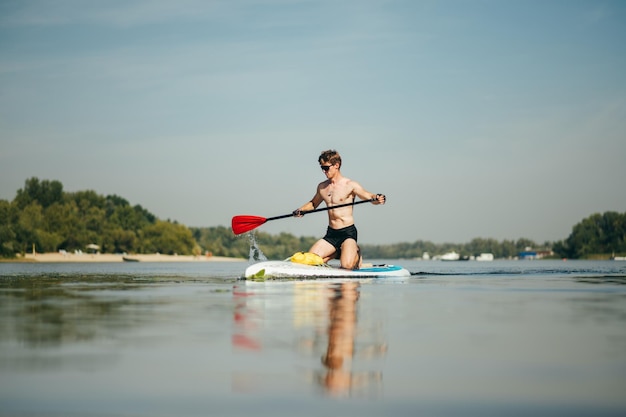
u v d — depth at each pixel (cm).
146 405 337
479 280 1525
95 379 386
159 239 10362
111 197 12375
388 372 406
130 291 1078
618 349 482
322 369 411
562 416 321
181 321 627
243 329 572
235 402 343
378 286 1220
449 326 600
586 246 10225
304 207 1630
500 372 407
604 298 945
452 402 344
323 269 1520
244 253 12238
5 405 336
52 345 490
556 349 480
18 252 8119
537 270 2581
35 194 10512
